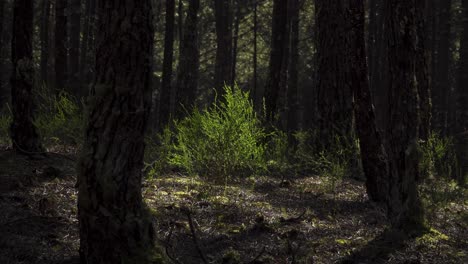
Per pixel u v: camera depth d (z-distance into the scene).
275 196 7.81
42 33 25.30
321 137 10.62
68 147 9.73
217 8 26.69
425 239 5.82
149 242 4.13
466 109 17.39
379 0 23.42
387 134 6.36
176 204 6.66
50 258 4.52
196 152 8.15
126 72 3.96
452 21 25.34
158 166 8.48
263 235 5.82
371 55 21.05
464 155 13.95
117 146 3.97
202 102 38.94
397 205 6.20
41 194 6.33
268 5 33.94
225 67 26.14
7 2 25.41
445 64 21.67
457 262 5.29
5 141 10.02
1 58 20.92
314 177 9.82
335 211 7.11
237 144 8.03
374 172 7.76
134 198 4.08
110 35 3.95
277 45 12.77
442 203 7.34
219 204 6.86
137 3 3.96
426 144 9.27
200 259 4.90
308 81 37.69
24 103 8.12
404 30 6.20
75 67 18.00
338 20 10.72
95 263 4.02
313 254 5.33
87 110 4.04
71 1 18.36
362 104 7.73
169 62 17.88
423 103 10.02
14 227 5.09
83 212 4.02
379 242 5.80
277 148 9.41
